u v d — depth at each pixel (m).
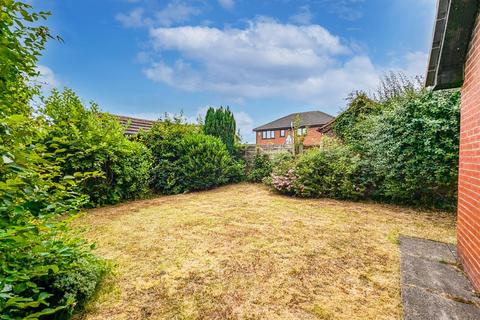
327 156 7.12
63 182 1.60
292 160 8.16
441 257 3.19
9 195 1.06
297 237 3.90
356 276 2.73
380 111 8.25
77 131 5.30
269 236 3.94
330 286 2.54
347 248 3.47
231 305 2.26
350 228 4.35
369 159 6.53
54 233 1.77
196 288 2.52
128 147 6.48
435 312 2.11
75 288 2.03
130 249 3.44
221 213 5.39
